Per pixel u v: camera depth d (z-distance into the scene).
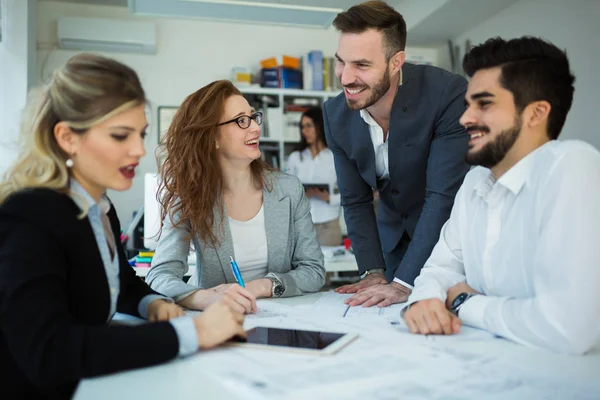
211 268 1.73
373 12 1.56
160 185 1.79
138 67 5.32
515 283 1.13
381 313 1.31
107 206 1.15
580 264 0.94
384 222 2.13
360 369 0.83
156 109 5.36
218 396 0.72
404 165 1.83
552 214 0.99
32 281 0.81
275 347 0.95
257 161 1.80
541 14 4.56
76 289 0.93
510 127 1.09
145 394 0.73
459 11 4.98
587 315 0.92
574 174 0.99
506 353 0.92
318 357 0.90
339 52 1.61
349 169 1.99
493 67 1.09
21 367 0.82
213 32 5.51
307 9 3.26
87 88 0.90
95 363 0.79
